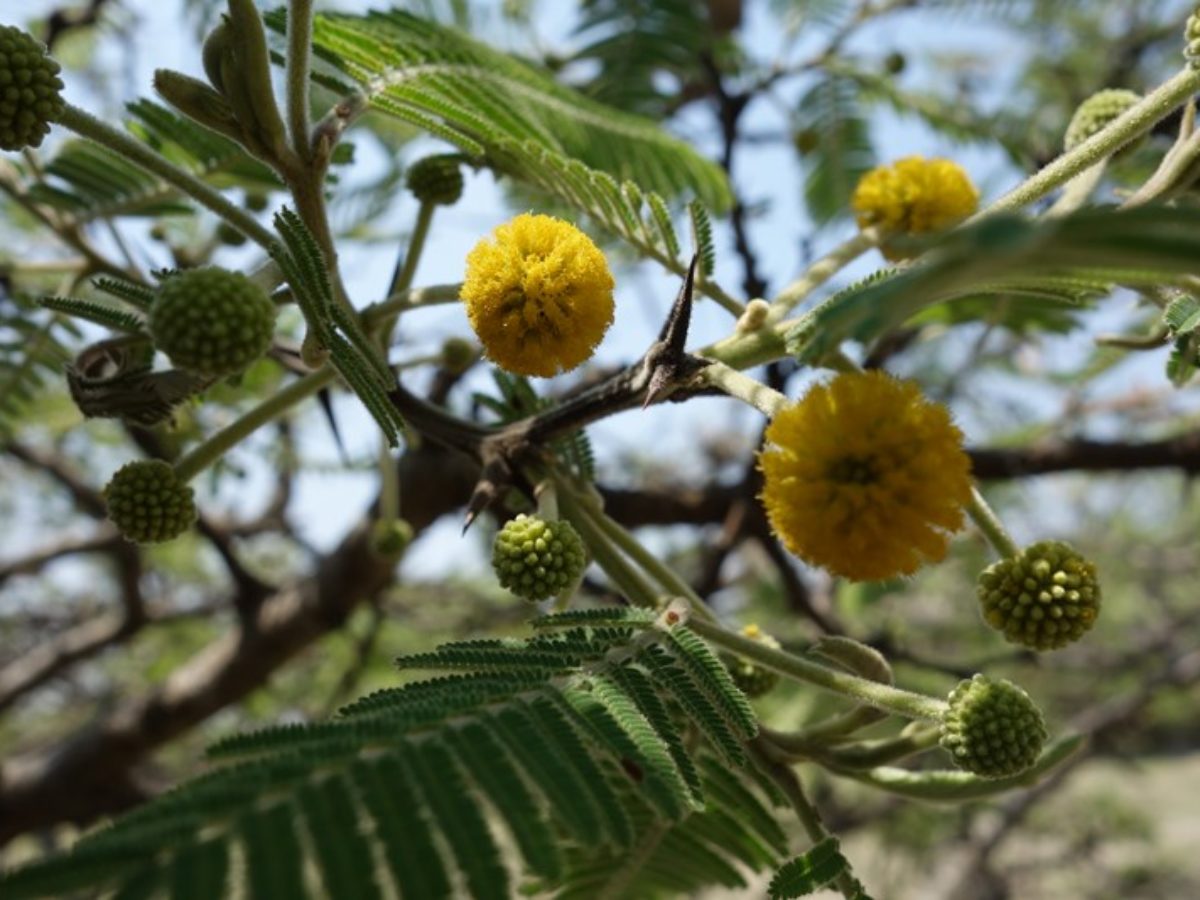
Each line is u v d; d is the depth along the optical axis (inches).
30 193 124.6
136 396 82.2
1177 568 414.0
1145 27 238.7
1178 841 505.0
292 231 69.3
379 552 123.2
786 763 84.9
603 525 89.0
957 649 332.2
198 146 119.0
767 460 62.3
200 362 64.1
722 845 93.0
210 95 73.6
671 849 92.9
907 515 59.1
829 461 60.1
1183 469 187.6
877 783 83.5
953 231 39.8
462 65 108.7
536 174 106.2
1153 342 100.7
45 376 141.5
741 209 172.4
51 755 225.3
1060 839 440.8
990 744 72.6
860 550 60.2
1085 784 473.7
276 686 324.5
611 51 175.6
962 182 102.6
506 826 47.7
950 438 59.7
